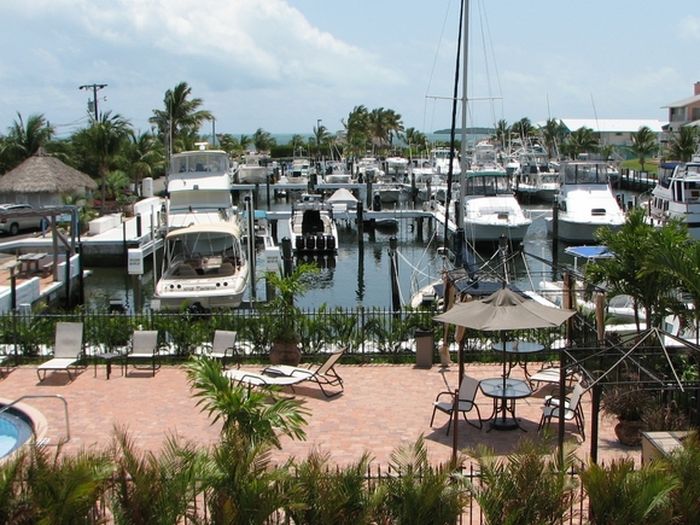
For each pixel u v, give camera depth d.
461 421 13.62
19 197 44.94
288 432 10.05
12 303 25.77
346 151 117.62
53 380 16.17
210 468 7.93
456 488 8.03
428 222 58.03
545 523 7.76
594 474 7.86
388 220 56.72
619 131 118.81
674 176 44.78
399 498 7.93
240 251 29.09
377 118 121.81
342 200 58.06
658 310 14.62
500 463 8.56
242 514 7.67
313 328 18.05
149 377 16.36
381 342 18.09
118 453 9.27
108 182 57.44
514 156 89.19
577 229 45.28
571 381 15.26
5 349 17.78
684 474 7.92
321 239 46.25
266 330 17.95
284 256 39.69
